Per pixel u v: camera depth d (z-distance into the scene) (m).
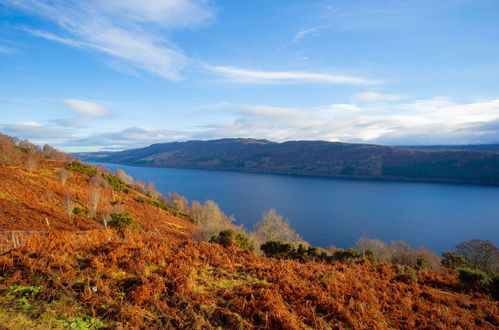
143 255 7.87
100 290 5.74
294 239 42.12
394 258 33.41
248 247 17.27
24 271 5.97
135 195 48.75
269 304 5.91
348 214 107.56
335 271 9.33
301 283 7.61
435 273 11.34
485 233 84.50
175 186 174.12
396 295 7.74
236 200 131.00
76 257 7.32
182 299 5.77
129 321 4.88
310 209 114.56
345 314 6.01
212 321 5.29
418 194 153.25
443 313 6.79
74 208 26.23
